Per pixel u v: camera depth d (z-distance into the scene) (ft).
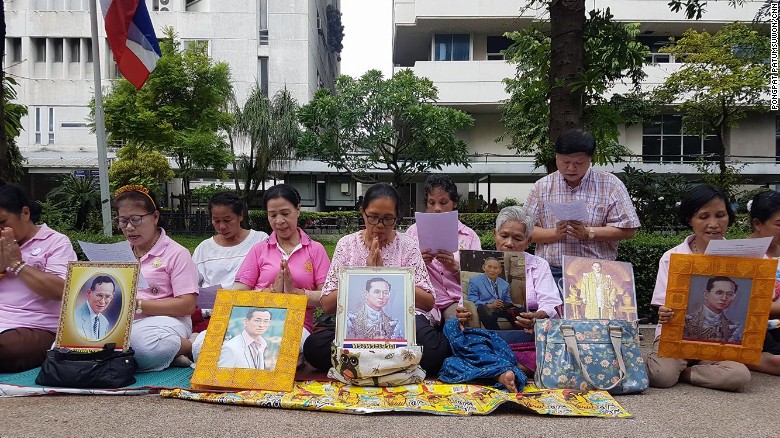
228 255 17.51
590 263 13.80
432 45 83.76
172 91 57.47
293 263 14.82
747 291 12.93
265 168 56.75
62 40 88.22
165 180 66.90
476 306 13.57
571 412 11.00
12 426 10.14
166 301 13.91
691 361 13.84
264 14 89.51
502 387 12.51
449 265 14.94
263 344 12.48
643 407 11.64
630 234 15.55
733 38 57.41
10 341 13.08
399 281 12.98
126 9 28.86
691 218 14.24
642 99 54.95
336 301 13.29
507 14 77.87
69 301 13.07
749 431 10.22
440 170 68.64
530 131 58.03
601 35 20.47
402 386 12.35
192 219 58.90
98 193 43.62
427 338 13.16
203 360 12.29
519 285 13.60
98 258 13.85
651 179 36.09
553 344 12.73
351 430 10.09
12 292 13.89
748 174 78.38
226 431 9.99
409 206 86.74
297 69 89.76
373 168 64.34
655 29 79.36
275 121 55.52
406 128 57.11
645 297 21.59
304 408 11.18
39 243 14.15
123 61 29.25
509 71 80.02
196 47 63.46
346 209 85.46
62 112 88.17
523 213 14.29
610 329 12.80
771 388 13.10
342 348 12.34
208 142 56.08
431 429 10.18
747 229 31.89
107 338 12.80
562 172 15.83
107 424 10.28
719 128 58.59
